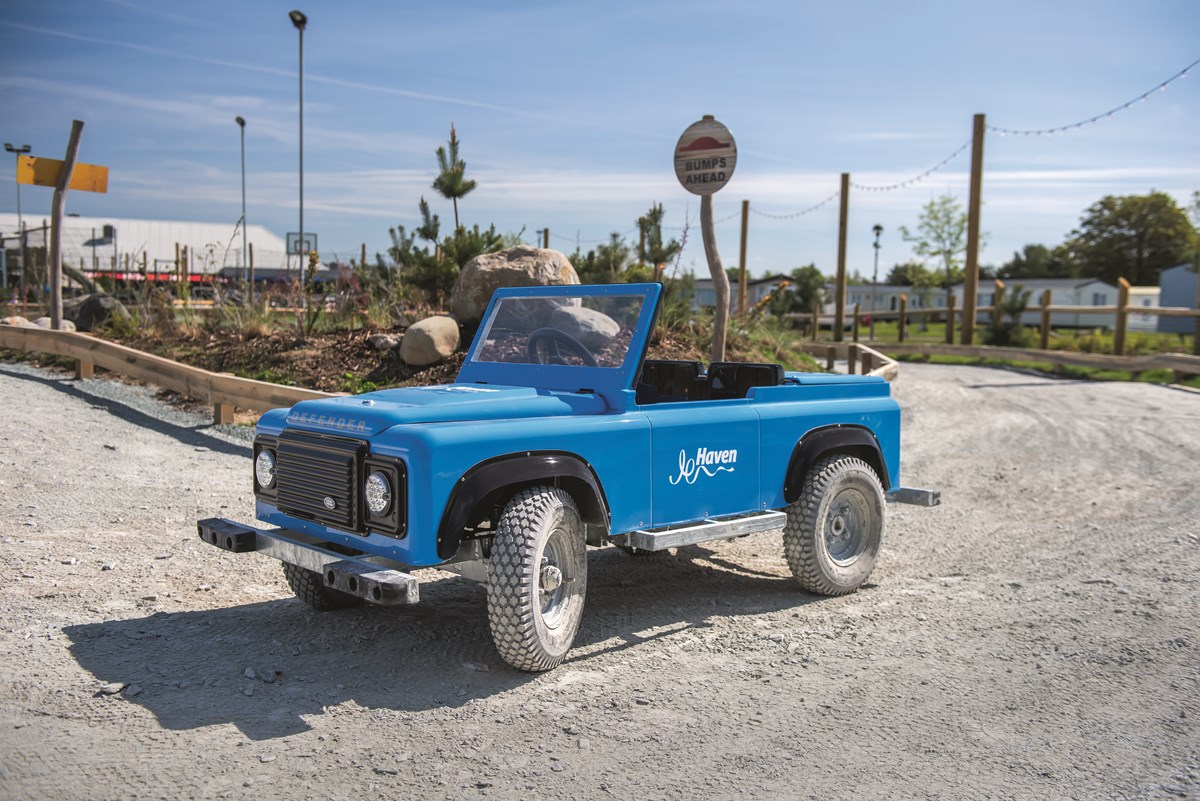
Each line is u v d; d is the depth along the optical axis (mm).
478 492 4020
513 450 4199
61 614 4875
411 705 3953
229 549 4520
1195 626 5254
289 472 4508
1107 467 10539
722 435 5102
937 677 4426
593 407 4746
